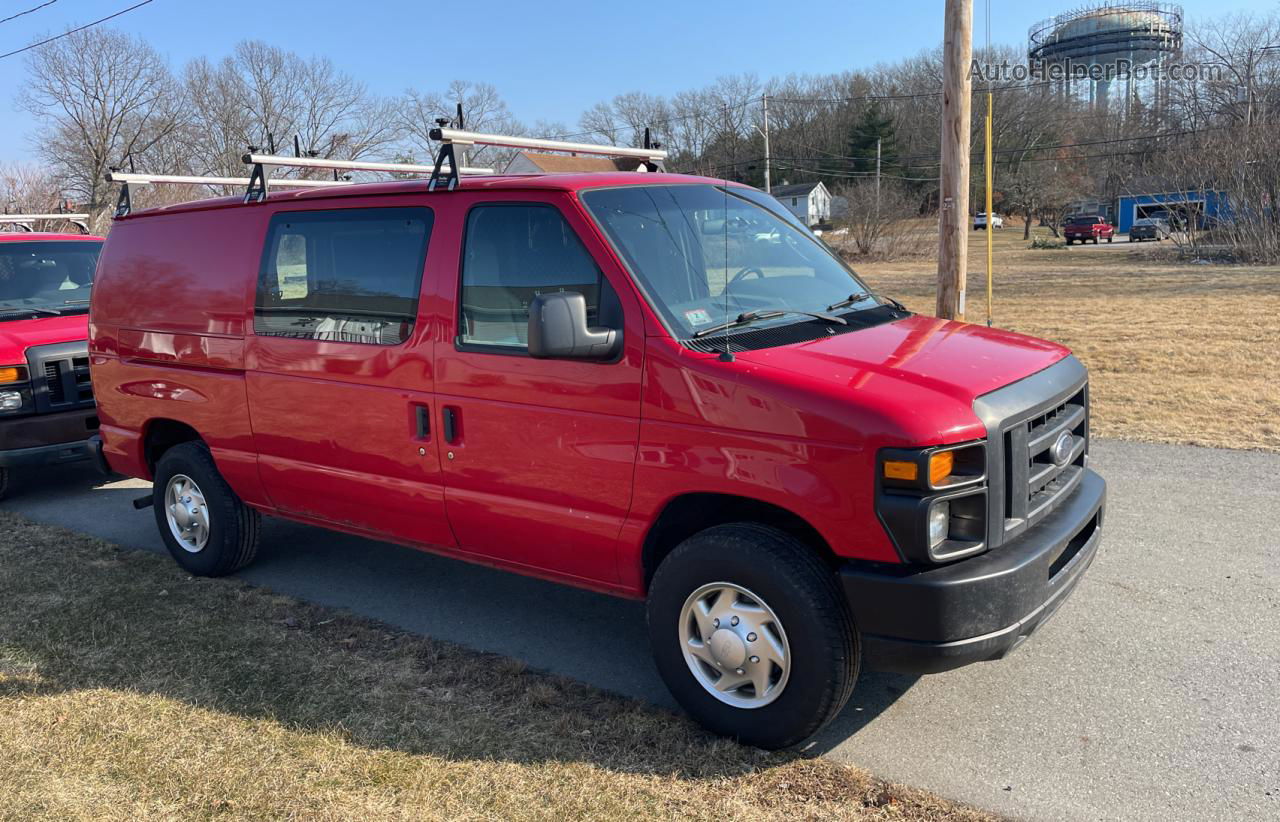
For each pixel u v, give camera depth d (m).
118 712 3.97
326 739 3.71
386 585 5.45
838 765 3.47
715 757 3.53
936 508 3.11
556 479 3.85
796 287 4.21
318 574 5.64
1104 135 72.56
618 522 3.72
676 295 3.71
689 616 3.63
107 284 5.78
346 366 4.49
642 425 3.57
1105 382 10.38
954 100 9.07
